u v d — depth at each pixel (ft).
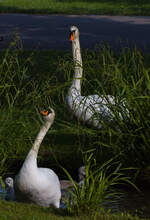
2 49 66.80
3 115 25.72
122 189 25.53
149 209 22.72
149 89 26.53
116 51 64.54
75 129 28.81
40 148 32.40
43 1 129.59
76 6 119.03
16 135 25.52
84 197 22.17
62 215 21.07
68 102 32.17
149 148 26.89
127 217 20.83
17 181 23.36
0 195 24.79
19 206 21.03
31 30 86.58
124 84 27.04
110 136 26.58
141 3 123.75
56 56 61.52
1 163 25.22
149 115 26.50
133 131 26.99
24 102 26.30
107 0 130.72
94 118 30.89
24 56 59.62
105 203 23.38
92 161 28.96
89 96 31.89
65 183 26.63
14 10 111.65
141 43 73.31
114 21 96.84
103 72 28.37
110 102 27.91
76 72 32.50
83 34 82.23
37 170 23.52
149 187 25.76
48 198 23.77
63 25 92.68
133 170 27.50
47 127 24.06
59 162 30.04
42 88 28.63
